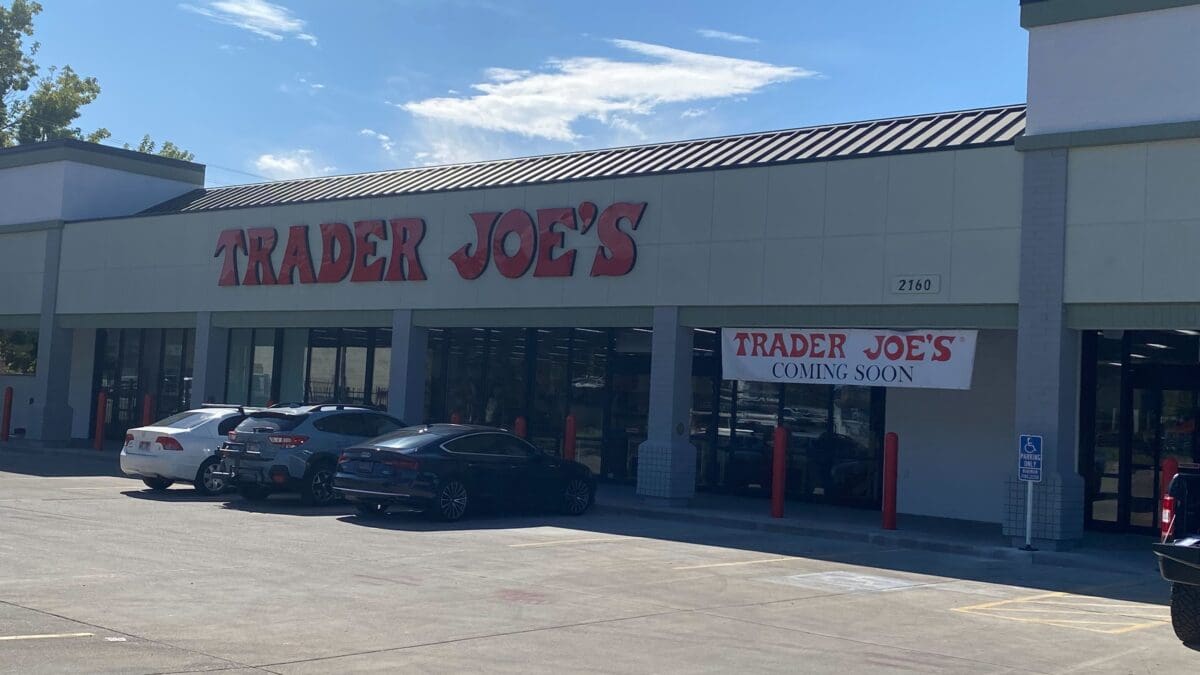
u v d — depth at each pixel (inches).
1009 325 725.3
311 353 1261.1
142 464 847.7
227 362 1237.1
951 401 873.5
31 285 1364.4
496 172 1108.5
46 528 634.2
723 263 849.5
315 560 558.6
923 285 756.6
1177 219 665.6
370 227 1068.5
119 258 1278.3
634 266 893.8
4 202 1406.3
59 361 1327.5
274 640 381.4
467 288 997.8
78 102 2442.2
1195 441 789.2
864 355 789.2
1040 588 567.5
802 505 923.4
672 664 367.2
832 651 397.1
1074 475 699.4
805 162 815.1
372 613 433.4
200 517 716.7
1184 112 664.4
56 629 384.2
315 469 803.4
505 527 729.0
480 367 1145.4
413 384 1039.0
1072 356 708.0
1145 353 813.2
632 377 1055.6
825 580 564.4
